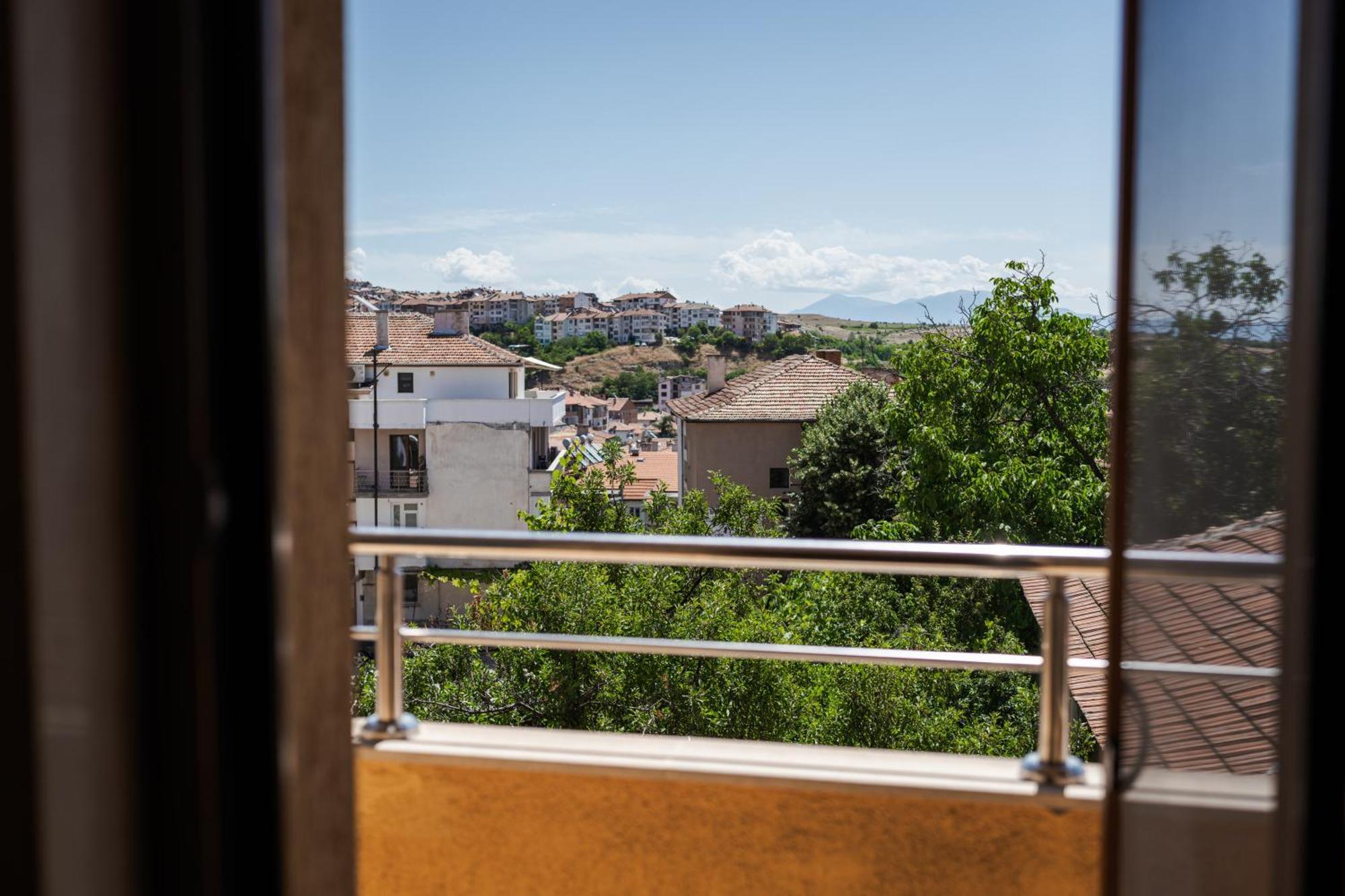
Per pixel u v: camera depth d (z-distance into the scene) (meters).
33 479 0.77
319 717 1.51
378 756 2.08
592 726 15.89
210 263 0.89
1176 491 1.20
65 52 0.79
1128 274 1.23
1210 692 1.15
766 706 15.84
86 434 0.82
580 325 77.75
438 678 16.44
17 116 0.75
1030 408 21.81
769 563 1.92
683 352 76.88
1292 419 1.00
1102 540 20.66
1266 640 1.05
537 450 42.88
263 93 0.91
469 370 45.16
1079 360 21.14
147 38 0.84
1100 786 1.87
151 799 0.88
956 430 21.69
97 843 0.83
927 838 1.89
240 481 0.92
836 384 39.50
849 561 1.89
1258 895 1.07
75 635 0.81
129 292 0.86
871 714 15.95
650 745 2.07
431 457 42.19
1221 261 1.11
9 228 0.74
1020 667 1.92
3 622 0.76
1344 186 0.92
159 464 0.86
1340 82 0.91
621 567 17.30
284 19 1.40
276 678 0.94
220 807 0.90
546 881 2.03
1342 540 0.92
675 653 2.00
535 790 2.03
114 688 0.85
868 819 1.91
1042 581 10.13
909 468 23.22
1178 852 1.21
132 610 0.87
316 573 1.50
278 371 0.94
